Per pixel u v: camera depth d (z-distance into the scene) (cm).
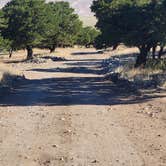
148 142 1716
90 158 1487
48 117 2298
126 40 4928
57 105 2753
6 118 2284
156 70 4284
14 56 10612
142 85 3566
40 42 9925
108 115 2345
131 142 1717
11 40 9475
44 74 5669
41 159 1483
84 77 5088
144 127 2009
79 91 3566
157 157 1495
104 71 5884
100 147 1641
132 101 2875
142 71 4334
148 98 2969
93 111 2488
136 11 4712
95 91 3531
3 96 3234
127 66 5022
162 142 1714
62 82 4441
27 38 9519
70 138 1794
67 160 1463
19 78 4644
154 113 2378
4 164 1424
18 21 9500
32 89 3766
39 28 9662
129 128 1991
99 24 5834
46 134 1873
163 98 2936
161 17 4291
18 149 1625
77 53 11562
